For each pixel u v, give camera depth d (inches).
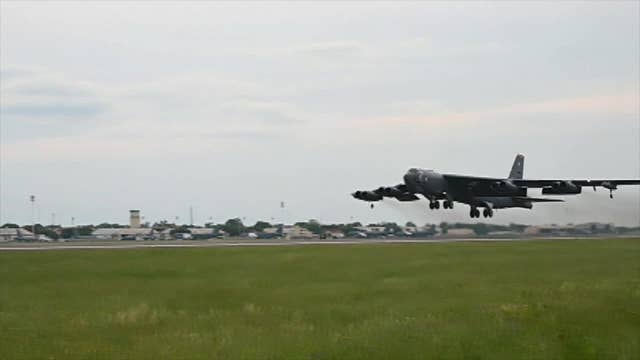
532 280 2005.4
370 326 1344.7
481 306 1528.1
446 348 1189.1
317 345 1215.6
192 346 1220.5
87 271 2348.7
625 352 1210.0
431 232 6545.3
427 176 3865.7
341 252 3011.8
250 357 1152.2
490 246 3280.0
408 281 2017.7
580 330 1314.0
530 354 1177.4
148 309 1585.9
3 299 1772.9
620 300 1579.7
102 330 1370.6
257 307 1603.1
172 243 4628.4
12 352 1202.6
